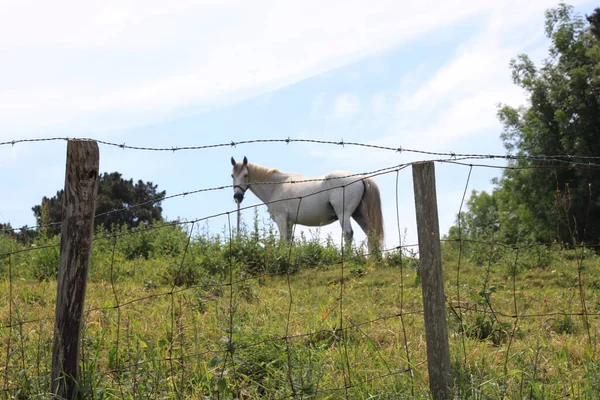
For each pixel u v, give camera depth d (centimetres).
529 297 771
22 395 391
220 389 381
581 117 2373
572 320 611
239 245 1055
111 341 478
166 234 1223
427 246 373
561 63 2589
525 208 2573
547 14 2636
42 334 464
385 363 446
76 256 368
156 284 838
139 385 398
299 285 913
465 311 547
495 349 478
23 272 956
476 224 4097
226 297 667
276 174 1393
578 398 383
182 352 432
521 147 2602
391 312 656
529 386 394
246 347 441
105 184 2984
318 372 414
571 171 2345
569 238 2211
